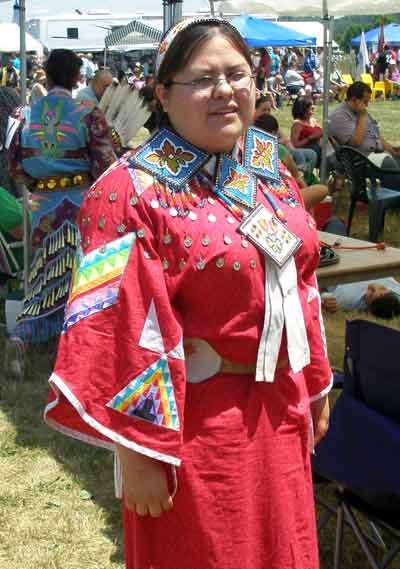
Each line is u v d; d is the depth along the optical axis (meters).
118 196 1.83
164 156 1.87
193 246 1.82
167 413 1.79
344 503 2.70
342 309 5.75
